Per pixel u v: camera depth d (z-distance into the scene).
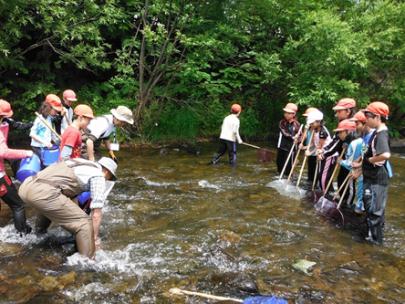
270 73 11.83
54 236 5.00
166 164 9.39
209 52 11.53
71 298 3.74
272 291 4.02
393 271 4.52
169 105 12.76
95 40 11.27
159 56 11.48
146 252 4.77
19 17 10.00
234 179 8.23
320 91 11.41
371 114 5.06
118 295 3.83
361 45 11.69
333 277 4.34
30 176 4.72
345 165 6.34
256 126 13.62
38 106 11.98
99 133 5.86
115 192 7.04
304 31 12.05
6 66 10.94
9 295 3.74
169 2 11.22
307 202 6.86
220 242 5.11
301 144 7.69
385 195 5.30
